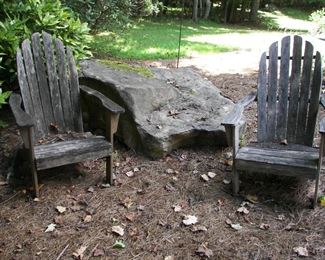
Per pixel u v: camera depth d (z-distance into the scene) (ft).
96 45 25.11
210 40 33.40
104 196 10.22
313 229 8.95
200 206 9.87
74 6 20.88
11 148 11.63
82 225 9.11
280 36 37.70
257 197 10.19
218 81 20.31
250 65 24.08
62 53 11.58
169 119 12.62
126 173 11.28
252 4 50.34
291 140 11.31
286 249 8.38
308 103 11.07
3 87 12.82
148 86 13.17
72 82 11.71
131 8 27.76
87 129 13.46
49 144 10.38
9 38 11.88
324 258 8.10
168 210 9.71
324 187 10.43
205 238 8.74
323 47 26.20
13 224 9.09
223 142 12.53
